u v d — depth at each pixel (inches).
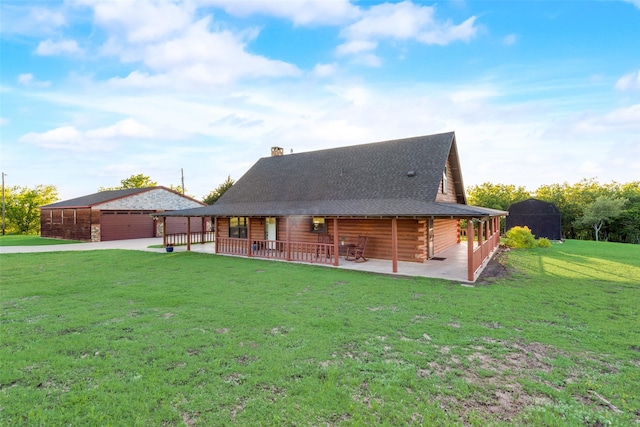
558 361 177.3
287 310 269.9
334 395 142.9
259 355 183.3
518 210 999.0
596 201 1302.9
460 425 123.2
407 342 202.5
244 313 260.5
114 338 209.2
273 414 130.0
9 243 940.0
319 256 587.8
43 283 378.6
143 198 1120.2
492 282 382.3
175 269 473.7
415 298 309.4
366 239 562.9
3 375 160.9
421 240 539.2
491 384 153.7
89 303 292.5
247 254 625.3
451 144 642.8
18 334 216.7
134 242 961.5
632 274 428.8
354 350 191.2
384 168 645.3
